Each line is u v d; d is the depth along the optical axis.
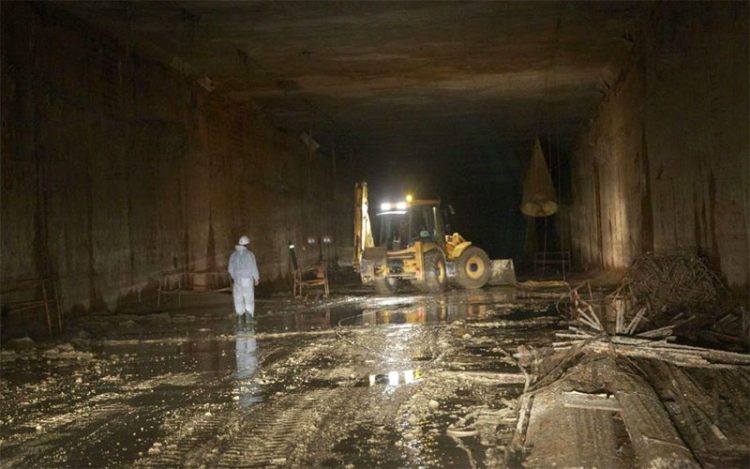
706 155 12.30
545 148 35.41
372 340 11.10
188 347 11.30
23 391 8.23
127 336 12.77
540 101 25.28
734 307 10.62
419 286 20.62
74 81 14.71
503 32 17.06
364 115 27.33
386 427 6.18
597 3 15.20
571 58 19.64
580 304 13.25
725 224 11.45
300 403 7.14
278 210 28.25
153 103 18.05
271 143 27.59
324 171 35.50
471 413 6.48
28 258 13.05
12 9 12.78
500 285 22.80
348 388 7.74
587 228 30.36
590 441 5.25
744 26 10.14
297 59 19.12
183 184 19.58
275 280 27.44
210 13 15.07
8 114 12.63
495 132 31.55
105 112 15.89
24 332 12.45
